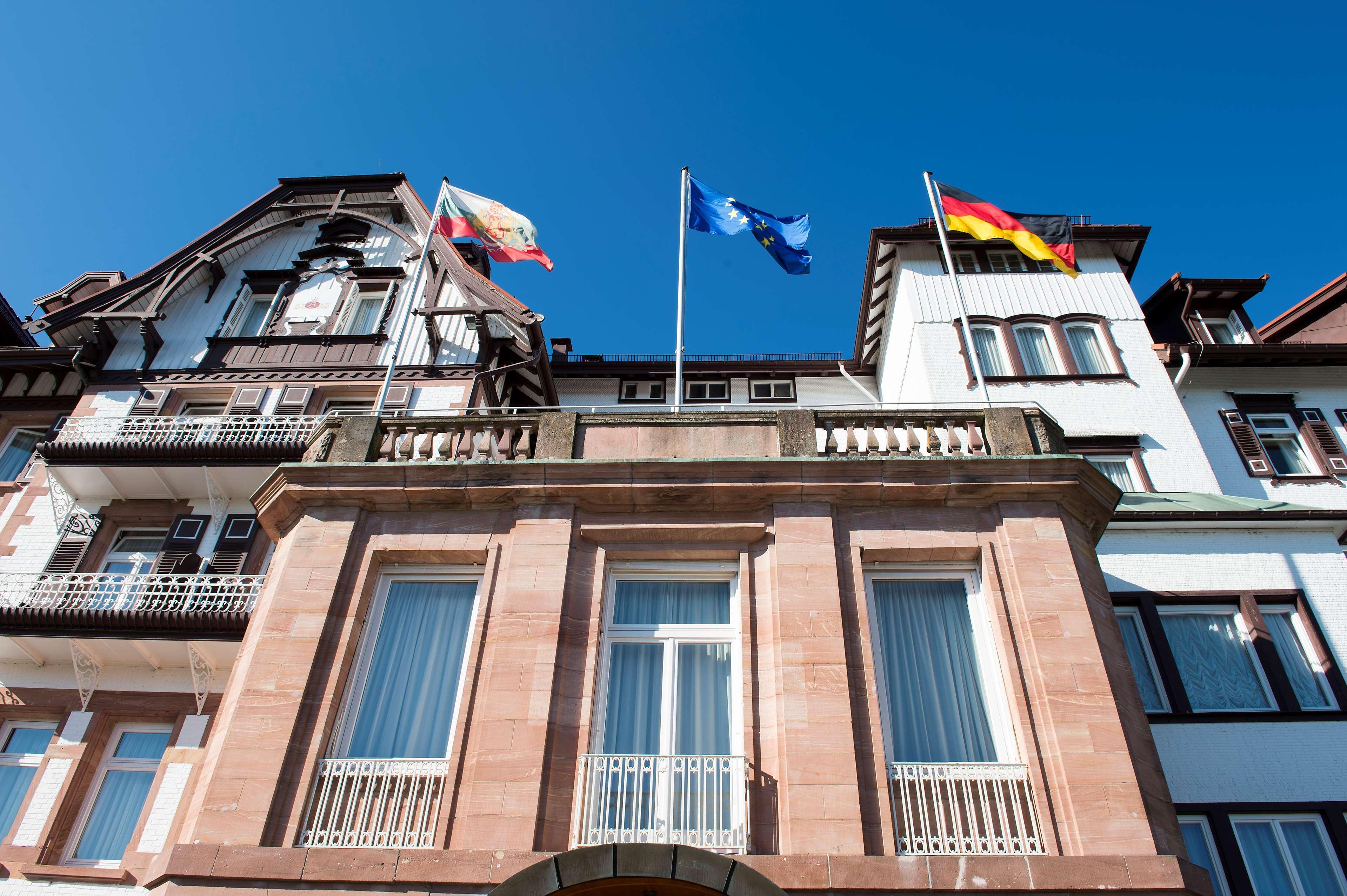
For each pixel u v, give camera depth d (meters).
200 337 20.69
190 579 15.42
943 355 20.73
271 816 8.34
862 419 11.07
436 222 17.11
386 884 7.75
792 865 7.67
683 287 14.80
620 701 9.36
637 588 10.23
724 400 25.05
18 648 14.98
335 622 9.74
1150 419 19.23
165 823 13.40
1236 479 19.27
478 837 8.03
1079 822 7.97
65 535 16.88
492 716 8.77
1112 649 9.31
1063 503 10.26
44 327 20.00
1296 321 23.11
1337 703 13.30
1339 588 14.45
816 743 8.46
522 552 10.01
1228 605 14.52
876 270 23.52
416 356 19.91
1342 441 19.83
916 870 7.65
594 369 25.00
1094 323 21.31
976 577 9.99
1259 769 12.61
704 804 8.46
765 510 10.35
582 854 7.05
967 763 8.60
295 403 18.95
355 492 10.59
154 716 14.66
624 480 10.44
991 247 22.94
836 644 9.09
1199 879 7.68
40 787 13.84
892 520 10.20
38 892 12.80
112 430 18.61
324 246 22.28
